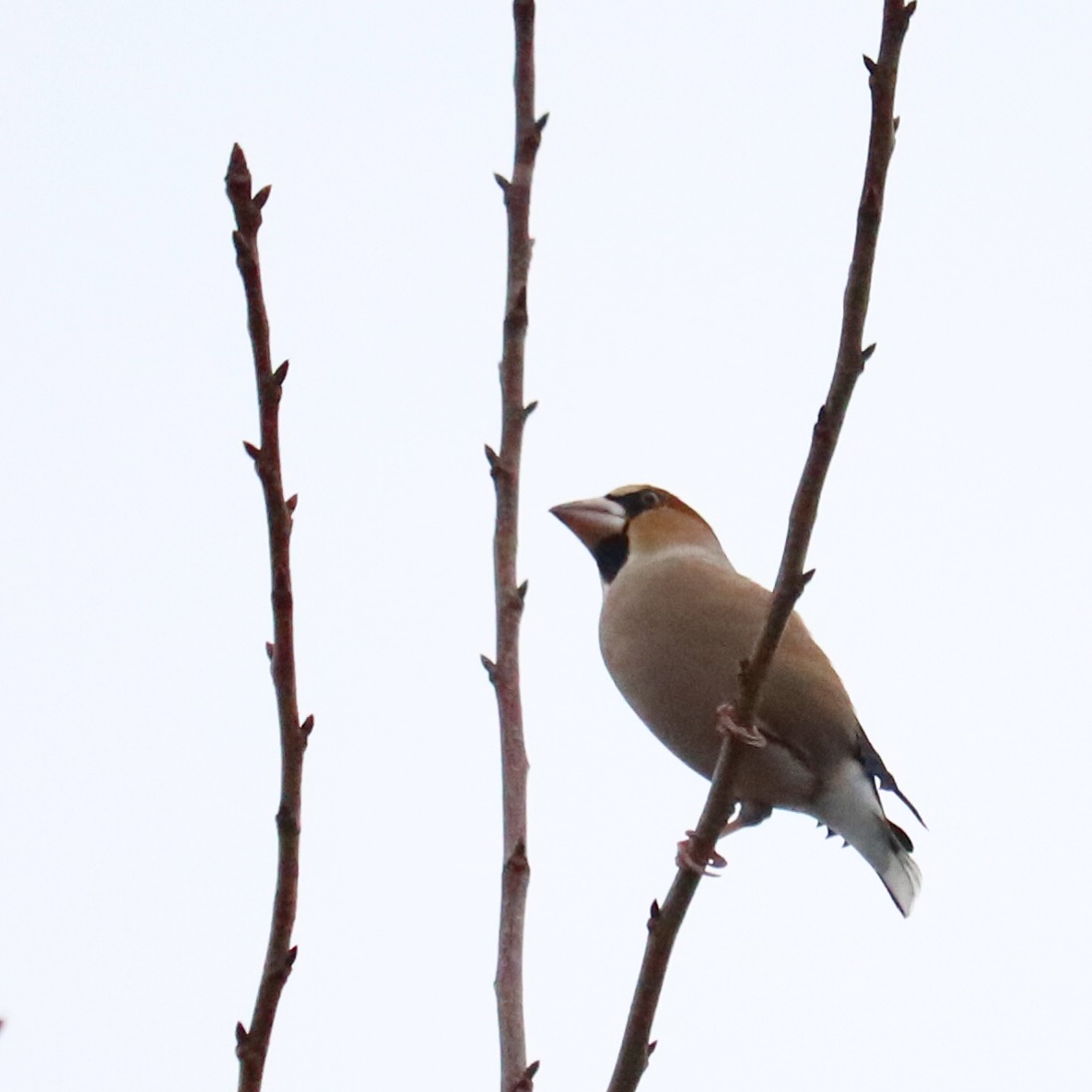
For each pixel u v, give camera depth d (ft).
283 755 16.79
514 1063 20.16
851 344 21.01
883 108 19.76
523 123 23.04
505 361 22.81
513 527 22.68
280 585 16.84
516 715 22.26
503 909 21.33
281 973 16.66
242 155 16.52
